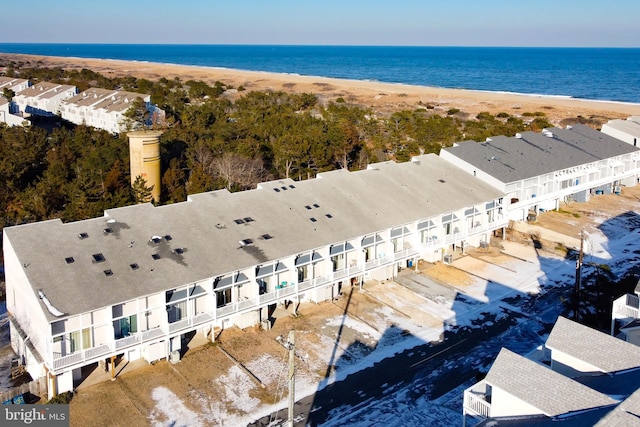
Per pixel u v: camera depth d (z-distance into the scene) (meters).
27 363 33.34
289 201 44.53
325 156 70.62
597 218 63.19
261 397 31.19
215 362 34.22
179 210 40.22
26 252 32.66
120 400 30.47
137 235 36.50
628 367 24.17
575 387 22.34
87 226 36.31
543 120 109.44
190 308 34.47
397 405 30.95
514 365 24.41
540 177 60.34
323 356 35.28
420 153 79.12
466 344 37.16
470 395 25.44
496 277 47.38
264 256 37.09
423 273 47.78
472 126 99.44
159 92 128.38
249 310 36.62
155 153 58.03
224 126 78.56
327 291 42.06
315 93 168.75
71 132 81.75
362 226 43.06
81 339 30.72
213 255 36.22
